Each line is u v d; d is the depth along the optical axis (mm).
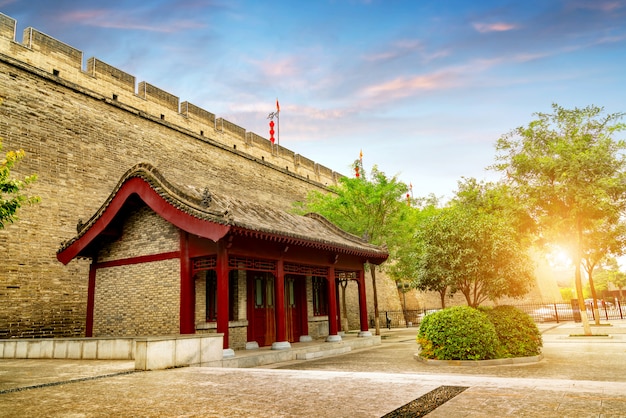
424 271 18531
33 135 18953
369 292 37438
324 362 13586
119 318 15383
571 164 17938
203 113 28594
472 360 11484
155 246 15070
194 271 13938
